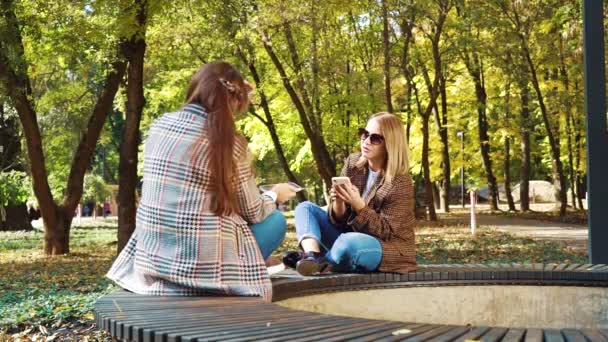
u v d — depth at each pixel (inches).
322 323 110.2
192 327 107.1
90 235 1197.7
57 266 622.5
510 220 1371.8
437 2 1180.5
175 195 151.2
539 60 1362.0
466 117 1822.1
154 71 1248.8
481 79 1592.0
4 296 403.2
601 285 216.1
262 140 1387.8
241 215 160.4
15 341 267.6
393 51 1219.9
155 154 154.6
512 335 100.8
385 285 203.3
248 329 104.7
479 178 2142.0
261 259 155.0
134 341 107.3
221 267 149.9
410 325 108.4
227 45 905.5
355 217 206.2
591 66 388.8
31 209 1809.8
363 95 1106.7
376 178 213.3
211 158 151.1
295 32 1002.7
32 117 745.0
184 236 149.7
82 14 715.4
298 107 1066.7
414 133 1739.7
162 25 864.3
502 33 1214.3
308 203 213.6
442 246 743.7
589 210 388.5
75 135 1346.0
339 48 1074.7
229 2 756.0
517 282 216.8
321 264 195.2
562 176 1417.3
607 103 393.1
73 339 267.6
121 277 159.2
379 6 1039.0
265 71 1153.4
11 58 685.3
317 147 1099.3
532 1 1275.8
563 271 217.0
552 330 106.0
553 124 1633.9
